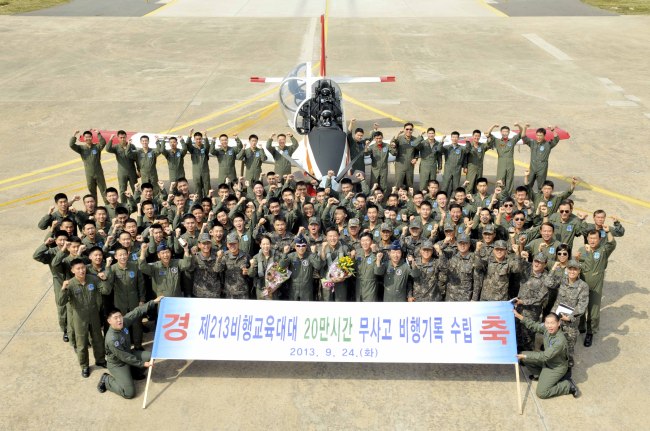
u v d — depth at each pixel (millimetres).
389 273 7844
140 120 17891
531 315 7656
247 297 8172
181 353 7418
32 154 15562
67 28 30219
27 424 6945
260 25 31422
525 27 30250
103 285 7445
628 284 9695
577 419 6945
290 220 9633
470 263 7840
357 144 12477
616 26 30031
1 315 9023
